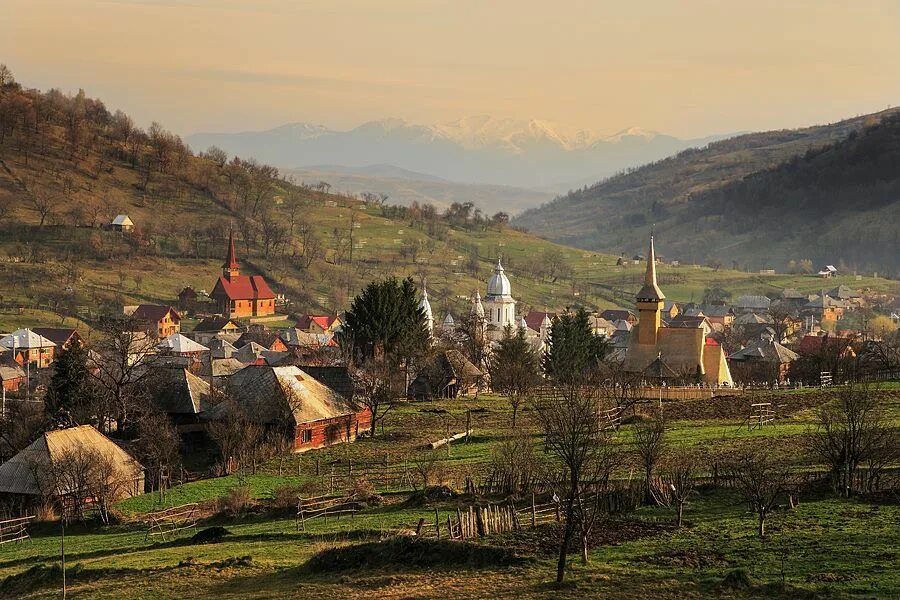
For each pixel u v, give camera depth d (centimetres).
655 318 17938
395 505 8775
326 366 14950
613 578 6109
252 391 13112
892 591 5694
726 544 6862
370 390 14138
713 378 17700
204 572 6881
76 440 10688
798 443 10712
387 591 6075
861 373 16888
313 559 6812
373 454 12250
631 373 17362
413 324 17912
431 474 9962
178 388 13750
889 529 7106
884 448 9038
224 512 9050
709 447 10781
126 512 9775
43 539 9069
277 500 9169
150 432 12025
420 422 14488
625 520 7619
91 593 6625
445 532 7406
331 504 8900
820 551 6594
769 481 8150
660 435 9500
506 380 17738
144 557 7525
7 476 10188
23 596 6762
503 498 8662
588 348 19712
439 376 17312
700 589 5875
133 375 15625
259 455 12025
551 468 9088
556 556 6656
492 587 6038
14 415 14212
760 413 12581
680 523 7406
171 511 9606
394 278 18112
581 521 6469
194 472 12106
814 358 18312
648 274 18112
